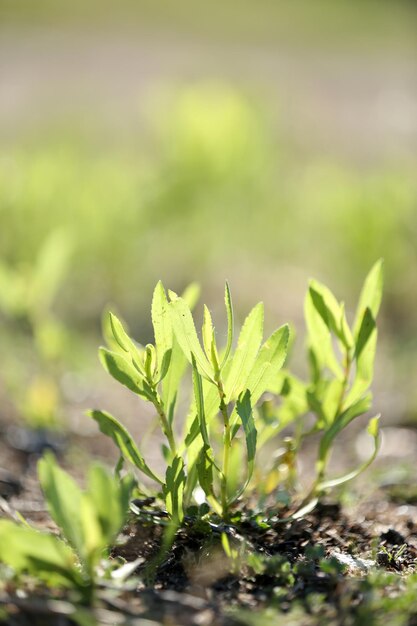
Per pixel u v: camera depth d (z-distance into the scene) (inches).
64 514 62.8
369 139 464.8
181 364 77.7
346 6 1007.0
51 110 424.2
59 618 63.7
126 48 724.7
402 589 70.3
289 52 770.8
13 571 67.6
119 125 426.3
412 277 243.6
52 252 150.5
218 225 258.2
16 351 183.9
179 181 252.7
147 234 242.1
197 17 908.0
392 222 239.6
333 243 262.5
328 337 84.4
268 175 275.9
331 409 85.1
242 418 71.7
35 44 719.1
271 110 294.8
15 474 118.7
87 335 207.3
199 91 290.5
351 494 101.7
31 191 218.1
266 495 87.5
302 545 80.6
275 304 236.7
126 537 77.6
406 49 831.1
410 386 178.5
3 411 151.3
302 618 65.2
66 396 167.0
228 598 68.6
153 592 68.0
